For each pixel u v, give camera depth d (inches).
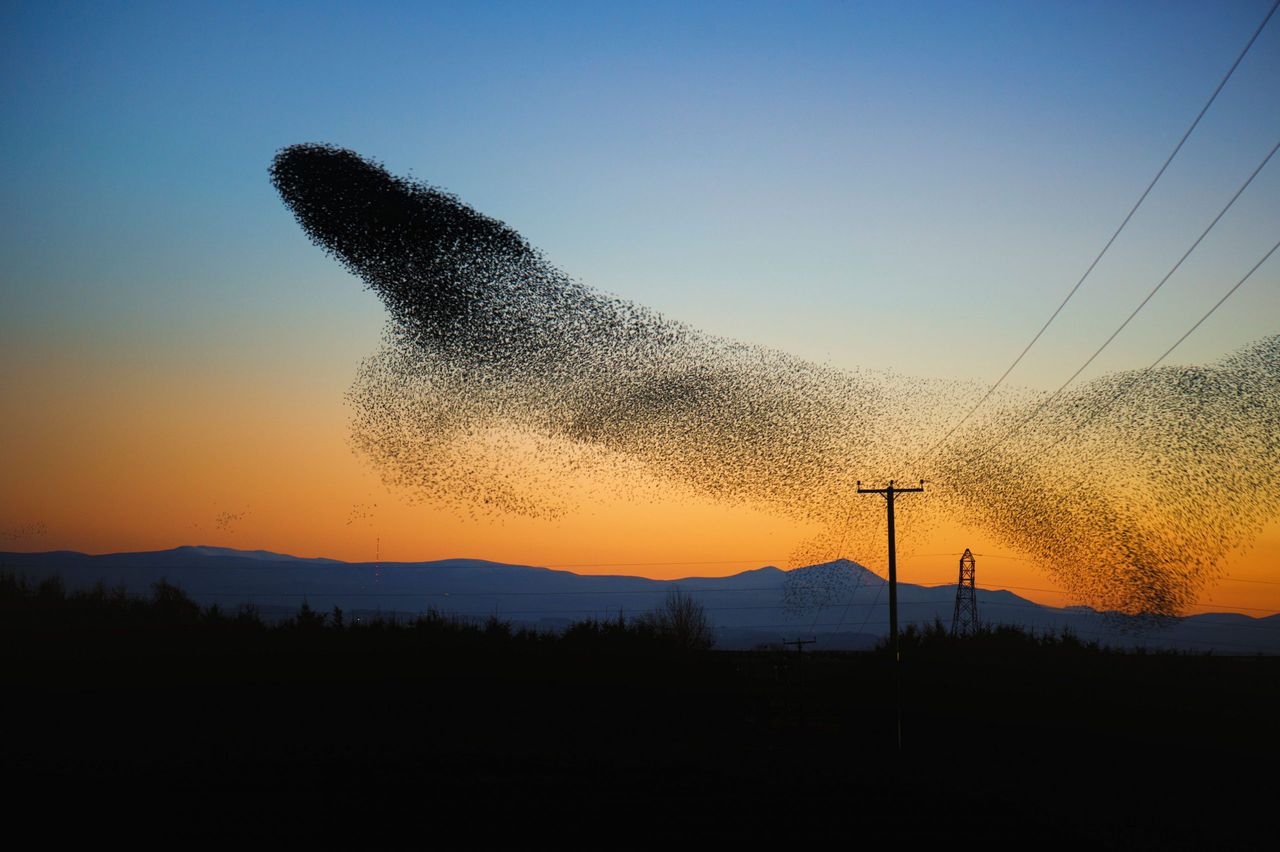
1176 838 847.7
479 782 1082.1
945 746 1417.3
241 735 1396.4
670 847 810.8
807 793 1039.6
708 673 2090.3
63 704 1551.4
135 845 805.2
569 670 2021.4
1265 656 2438.5
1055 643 2527.1
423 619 2249.0
